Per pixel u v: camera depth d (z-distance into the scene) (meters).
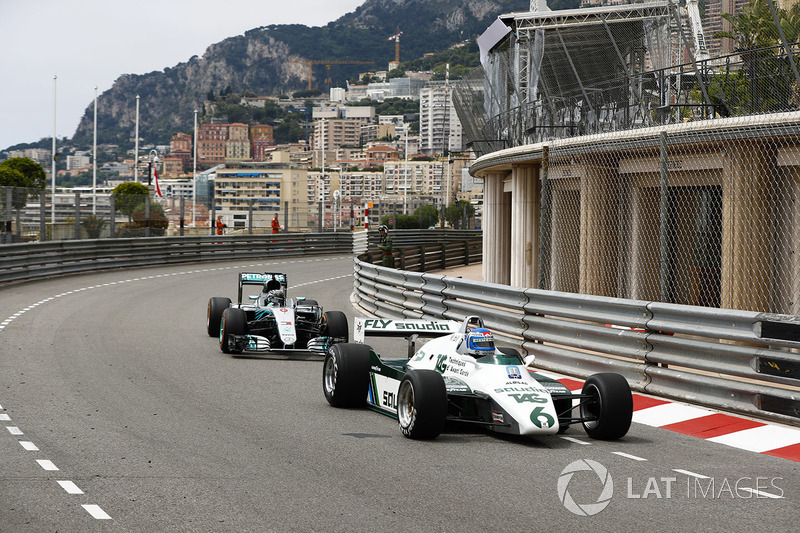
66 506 6.19
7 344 14.56
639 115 16.66
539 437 8.76
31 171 87.31
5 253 24.97
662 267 11.59
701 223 16.84
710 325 10.38
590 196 17.42
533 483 6.98
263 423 9.20
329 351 10.30
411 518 6.02
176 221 36.53
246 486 6.77
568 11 21.38
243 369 12.93
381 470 7.32
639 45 21.20
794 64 13.15
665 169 11.60
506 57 22.11
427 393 8.34
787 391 9.47
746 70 14.04
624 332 11.54
